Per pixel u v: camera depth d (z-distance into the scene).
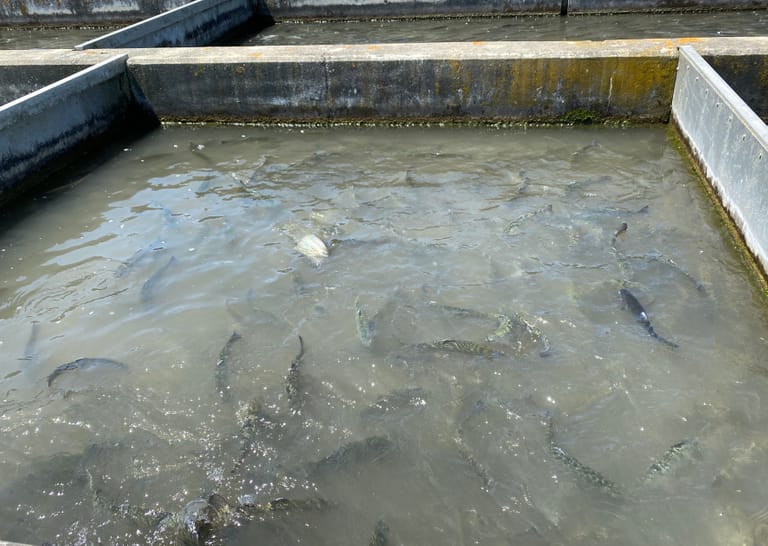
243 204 7.98
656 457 4.26
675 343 5.26
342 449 4.43
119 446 4.58
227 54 10.47
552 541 3.76
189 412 4.85
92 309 6.06
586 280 6.09
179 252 6.93
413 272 6.37
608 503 3.97
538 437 4.45
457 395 4.86
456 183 8.27
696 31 14.55
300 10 18.17
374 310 5.85
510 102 9.89
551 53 9.41
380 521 3.92
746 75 9.02
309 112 10.56
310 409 4.81
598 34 14.94
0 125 8.16
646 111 9.63
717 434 4.40
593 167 8.58
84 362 5.34
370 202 7.85
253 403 4.87
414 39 15.56
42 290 6.39
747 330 5.39
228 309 5.96
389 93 10.16
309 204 7.89
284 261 6.67
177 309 6.00
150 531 3.97
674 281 6.05
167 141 10.42
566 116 9.88
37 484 4.31
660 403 4.68
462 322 5.63
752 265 6.23
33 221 7.87
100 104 10.18
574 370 5.02
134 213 7.91
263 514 4.03
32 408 4.93
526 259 6.48
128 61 10.56
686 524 3.81
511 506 3.98
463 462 4.30
